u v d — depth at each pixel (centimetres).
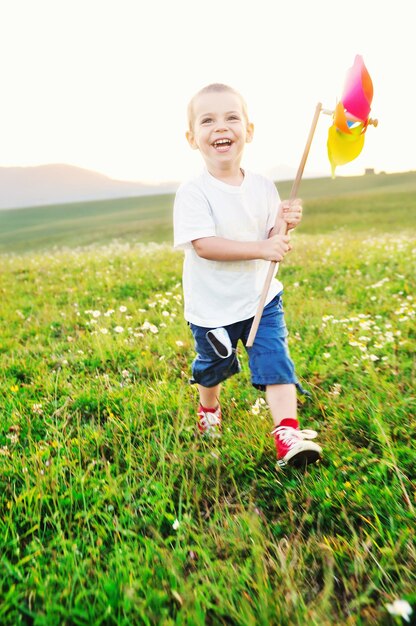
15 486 300
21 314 650
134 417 362
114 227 3194
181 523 260
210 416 349
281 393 317
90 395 399
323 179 5288
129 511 267
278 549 234
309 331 520
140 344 505
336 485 284
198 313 330
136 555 236
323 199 3328
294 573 232
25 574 242
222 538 251
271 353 320
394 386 389
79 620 217
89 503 280
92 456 327
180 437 346
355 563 234
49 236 3139
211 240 312
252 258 308
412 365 429
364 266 835
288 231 320
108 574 230
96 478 295
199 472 307
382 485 290
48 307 680
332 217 2448
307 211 2797
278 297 339
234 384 407
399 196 3062
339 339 491
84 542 251
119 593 222
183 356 485
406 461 304
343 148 299
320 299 649
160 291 741
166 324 573
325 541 249
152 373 448
